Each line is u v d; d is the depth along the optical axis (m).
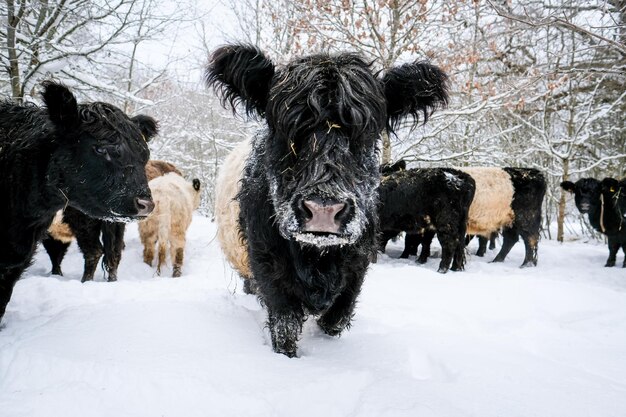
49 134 3.52
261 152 3.26
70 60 9.51
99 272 7.70
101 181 3.57
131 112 15.18
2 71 9.95
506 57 12.88
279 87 2.73
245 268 4.45
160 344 2.96
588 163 16.95
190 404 2.28
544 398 2.36
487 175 9.51
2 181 3.52
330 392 2.43
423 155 13.05
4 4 9.23
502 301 4.95
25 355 2.73
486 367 2.74
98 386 2.42
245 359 2.76
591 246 12.93
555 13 7.29
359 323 3.92
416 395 2.35
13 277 3.73
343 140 2.56
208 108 20.42
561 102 17.06
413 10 11.04
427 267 9.41
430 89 3.15
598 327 3.96
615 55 10.55
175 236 8.08
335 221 2.43
